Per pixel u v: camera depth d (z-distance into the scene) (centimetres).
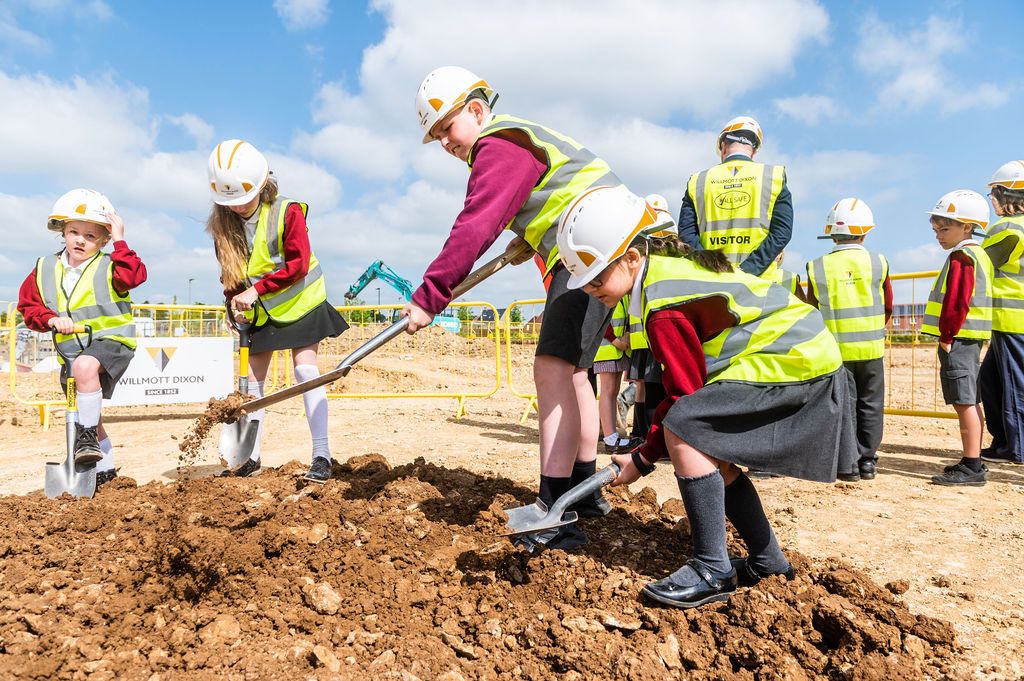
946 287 475
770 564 261
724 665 221
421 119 299
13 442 682
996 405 562
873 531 366
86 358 406
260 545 285
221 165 387
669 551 299
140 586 277
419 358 1605
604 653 222
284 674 220
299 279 410
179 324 946
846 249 503
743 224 509
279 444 627
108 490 394
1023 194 508
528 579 268
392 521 310
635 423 592
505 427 745
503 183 275
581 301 293
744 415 240
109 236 443
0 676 216
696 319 242
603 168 290
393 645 234
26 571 285
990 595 283
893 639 227
